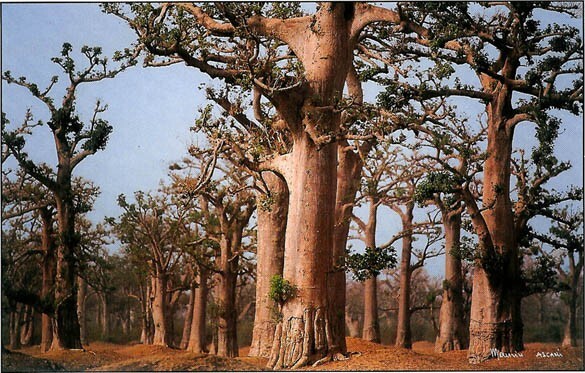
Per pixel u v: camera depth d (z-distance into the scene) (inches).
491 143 1125.1
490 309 1105.4
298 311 993.5
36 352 1269.7
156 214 1673.2
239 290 2343.8
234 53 1111.6
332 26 1038.4
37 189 1252.5
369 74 1088.2
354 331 2368.4
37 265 1489.9
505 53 1104.2
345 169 1227.2
